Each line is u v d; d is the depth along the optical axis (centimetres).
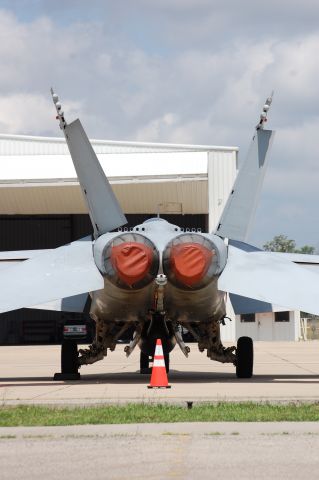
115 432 2720
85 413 3133
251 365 5000
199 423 2856
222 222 4597
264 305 4881
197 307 4381
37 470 2152
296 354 8906
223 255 4247
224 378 5066
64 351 4962
